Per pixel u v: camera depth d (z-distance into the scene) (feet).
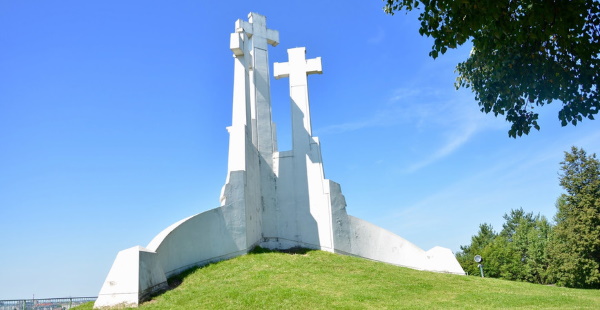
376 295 51.06
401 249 88.22
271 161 86.79
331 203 82.12
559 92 31.14
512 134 33.88
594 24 27.91
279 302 46.80
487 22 26.61
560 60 31.27
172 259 59.31
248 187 75.31
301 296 48.75
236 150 74.23
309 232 82.07
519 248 167.12
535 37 26.32
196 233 64.95
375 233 87.04
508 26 27.02
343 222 82.84
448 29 28.84
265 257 69.62
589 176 111.45
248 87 82.33
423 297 52.90
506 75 33.47
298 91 89.15
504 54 32.83
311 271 62.95
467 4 26.71
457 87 40.06
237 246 70.23
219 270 62.28
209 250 66.28
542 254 151.74
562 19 24.89
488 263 170.19
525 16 26.43
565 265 110.22
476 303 49.80
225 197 70.90
